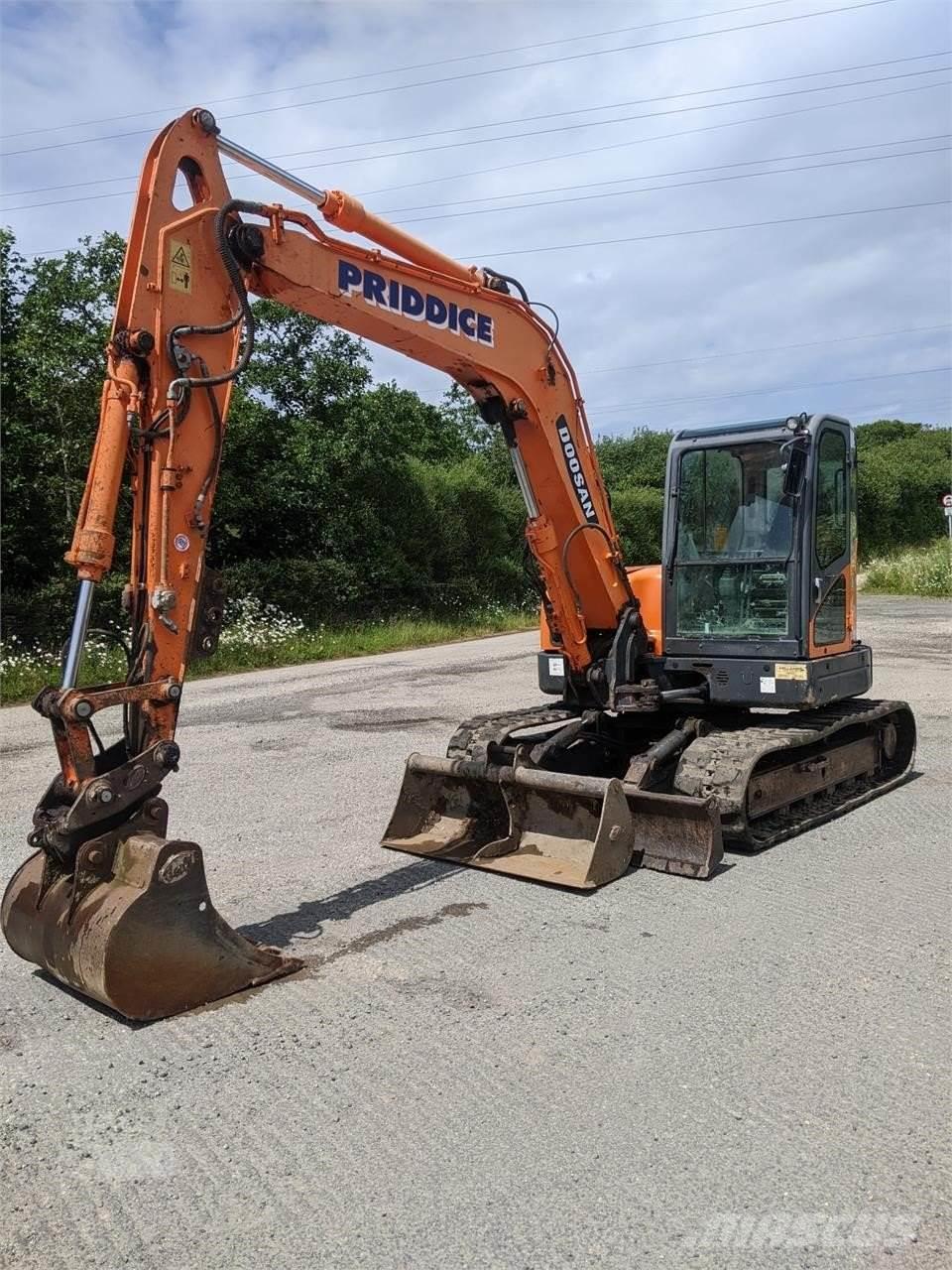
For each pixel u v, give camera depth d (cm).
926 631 1855
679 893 538
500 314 588
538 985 428
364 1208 287
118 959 389
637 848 586
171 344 432
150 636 429
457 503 2534
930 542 4641
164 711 432
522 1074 357
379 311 517
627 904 522
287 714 1144
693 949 463
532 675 1440
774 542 661
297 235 478
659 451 4509
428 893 545
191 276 447
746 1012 399
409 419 2188
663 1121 326
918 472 4788
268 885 561
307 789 784
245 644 1702
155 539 430
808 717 698
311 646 1800
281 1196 293
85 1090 352
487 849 586
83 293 1727
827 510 684
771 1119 326
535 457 626
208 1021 402
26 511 1683
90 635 445
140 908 395
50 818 413
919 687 1218
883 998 409
